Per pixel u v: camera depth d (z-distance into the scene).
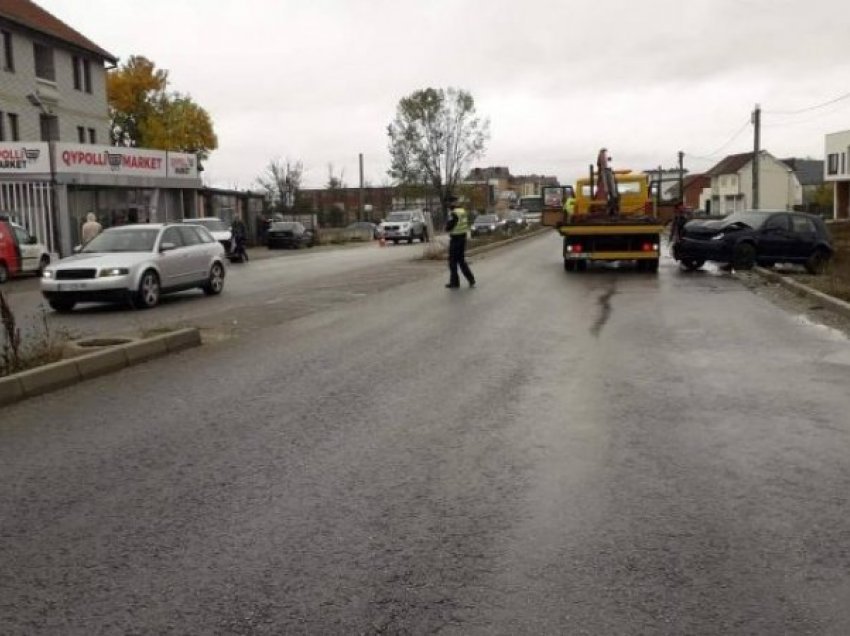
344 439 6.50
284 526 4.76
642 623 3.63
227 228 33.94
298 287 19.91
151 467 5.87
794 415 7.09
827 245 22.34
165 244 17.33
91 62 43.31
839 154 70.12
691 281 19.92
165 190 38.91
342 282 20.52
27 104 37.19
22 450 6.34
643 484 5.40
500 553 4.36
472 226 54.66
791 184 103.81
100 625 3.67
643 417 7.06
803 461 5.85
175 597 3.92
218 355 10.39
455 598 3.87
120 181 34.53
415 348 10.58
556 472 5.65
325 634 3.56
